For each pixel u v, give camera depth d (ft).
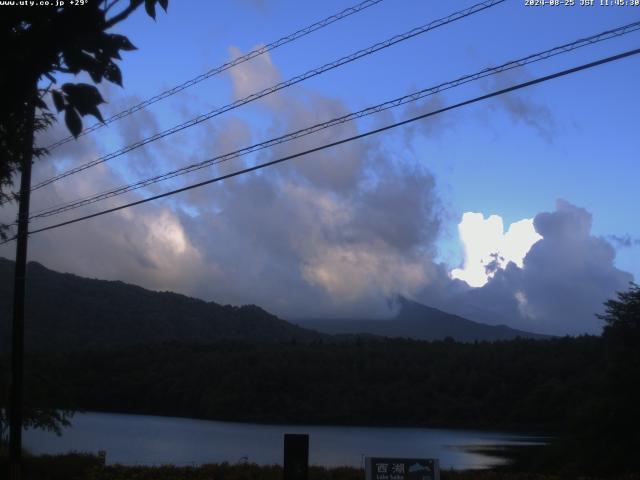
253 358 425.28
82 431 260.01
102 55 12.91
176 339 519.19
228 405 376.89
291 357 427.74
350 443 239.91
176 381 402.52
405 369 408.67
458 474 86.84
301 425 346.54
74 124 12.71
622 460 125.08
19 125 14.44
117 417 353.51
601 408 130.72
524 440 262.06
